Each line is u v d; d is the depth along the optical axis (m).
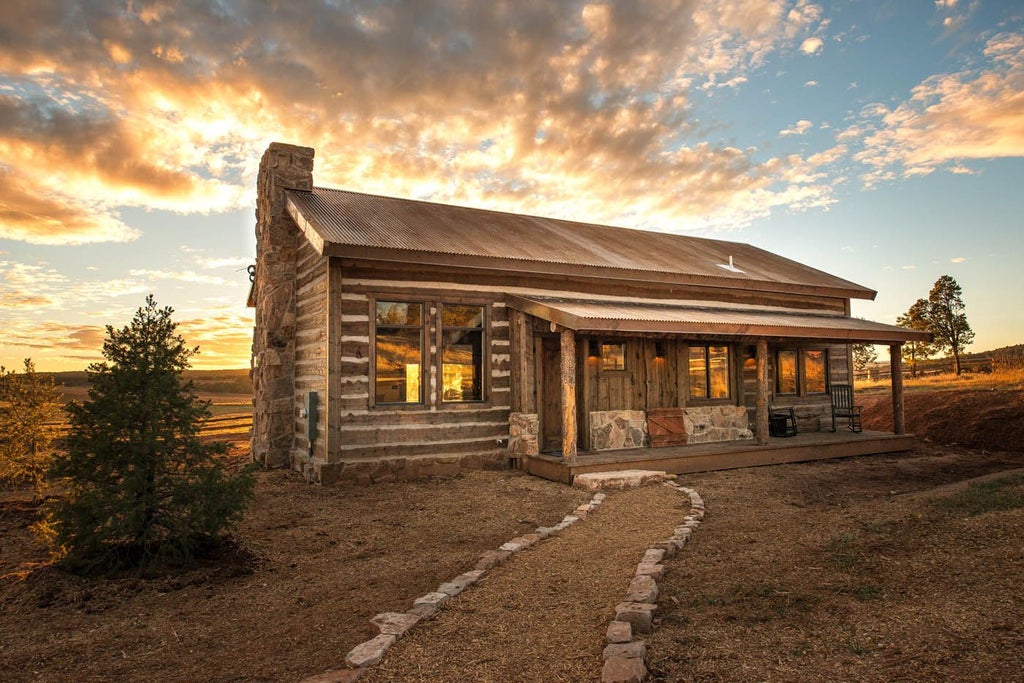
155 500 6.29
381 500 9.52
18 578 6.07
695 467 11.98
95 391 6.24
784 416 14.96
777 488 10.30
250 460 13.95
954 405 17.86
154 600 5.57
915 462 13.41
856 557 5.46
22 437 9.84
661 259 15.21
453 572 6.27
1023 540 5.23
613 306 13.04
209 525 6.46
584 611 4.82
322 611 5.32
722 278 14.77
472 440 11.85
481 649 4.21
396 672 3.89
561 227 16.70
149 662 4.36
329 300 10.75
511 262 11.88
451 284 11.95
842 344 17.30
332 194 14.09
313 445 11.36
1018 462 13.37
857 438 14.58
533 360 12.39
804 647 3.87
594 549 6.60
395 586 5.92
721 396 14.86
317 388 11.59
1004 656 3.48
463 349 12.10
